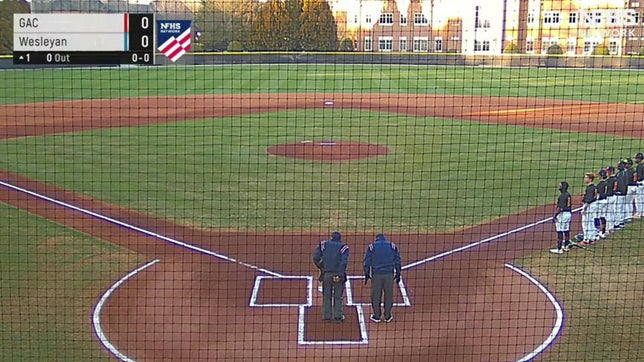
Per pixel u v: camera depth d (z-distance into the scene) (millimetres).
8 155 21469
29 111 30953
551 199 16984
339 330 9656
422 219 15242
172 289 11125
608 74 47312
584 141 24891
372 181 18656
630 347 9320
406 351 9094
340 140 24938
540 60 51938
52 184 18062
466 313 10273
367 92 39188
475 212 15820
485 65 53531
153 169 19891
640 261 12672
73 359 8828
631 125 28500
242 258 12625
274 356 8945
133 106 33188
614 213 14570
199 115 30797
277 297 10789
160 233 14070
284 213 15641
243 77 44719
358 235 14070
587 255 12969
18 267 12094
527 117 30859
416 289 11148
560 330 9781
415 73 48594
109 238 13734
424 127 28125
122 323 9883
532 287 11336
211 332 9602
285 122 29203
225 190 17672
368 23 61500
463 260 12594
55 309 10336
